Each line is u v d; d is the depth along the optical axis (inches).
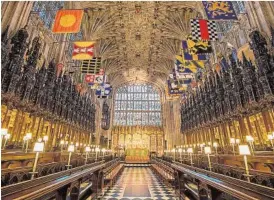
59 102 641.0
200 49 582.2
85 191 291.3
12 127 414.0
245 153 159.8
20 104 426.0
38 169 271.3
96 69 714.2
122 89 1838.1
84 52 567.2
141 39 1261.1
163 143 1593.3
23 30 410.0
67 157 540.1
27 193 107.0
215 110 692.7
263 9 461.1
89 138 1091.3
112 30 1157.7
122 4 976.9
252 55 544.4
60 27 438.6
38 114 518.9
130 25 1127.6
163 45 1291.8
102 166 352.2
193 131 973.8
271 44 408.5
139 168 1079.0
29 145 471.8
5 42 365.1
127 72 1722.4
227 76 599.8
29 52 469.1
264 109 429.1
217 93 666.2
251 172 246.4
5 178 202.5
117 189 419.2
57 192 168.2
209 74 794.2
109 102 1706.4
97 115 1432.1
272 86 392.8
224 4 451.5
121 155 1396.4
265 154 335.6
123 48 1363.2
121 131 1630.2
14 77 381.7
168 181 420.2
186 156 778.2
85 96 1007.6
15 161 315.0
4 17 390.0
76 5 838.5
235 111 547.2
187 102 1073.5
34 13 536.1
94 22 1054.4
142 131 1622.8
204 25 511.8
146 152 1489.9
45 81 541.6
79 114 882.1
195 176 209.0
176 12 1014.4
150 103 1772.9
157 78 1761.8
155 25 1113.4
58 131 658.8
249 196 106.0
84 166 268.4
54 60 660.7
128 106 1758.1
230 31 681.0
